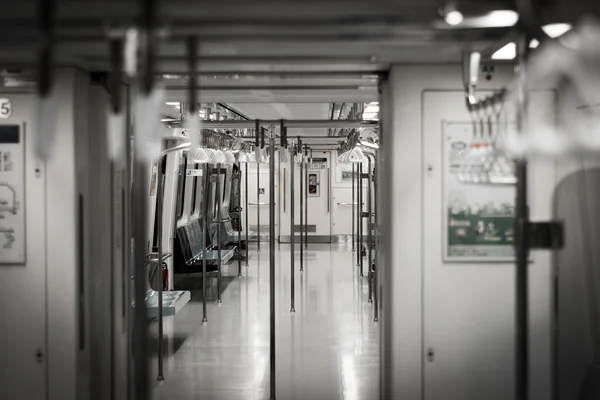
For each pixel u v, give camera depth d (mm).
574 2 2332
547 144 2742
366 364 5824
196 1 2260
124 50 2471
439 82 3586
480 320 3633
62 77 3594
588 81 2787
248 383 5277
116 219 4078
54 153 3605
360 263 11250
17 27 2357
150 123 2354
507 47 3080
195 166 10977
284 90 4523
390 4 2330
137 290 2357
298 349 6363
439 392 3652
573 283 3467
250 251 15258
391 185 3635
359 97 4992
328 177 17844
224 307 8562
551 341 3529
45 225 3645
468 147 3578
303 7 2369
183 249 10078
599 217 3277
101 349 3986
